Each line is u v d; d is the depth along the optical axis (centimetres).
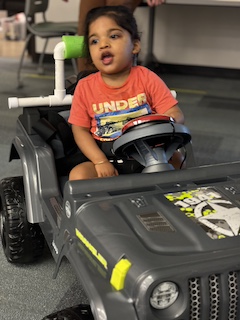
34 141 141
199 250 91
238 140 269
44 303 139
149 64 419
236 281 90
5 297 141
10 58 450
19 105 151
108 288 90
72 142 146
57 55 149
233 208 104
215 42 419
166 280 85
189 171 117
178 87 382
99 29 132
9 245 148
